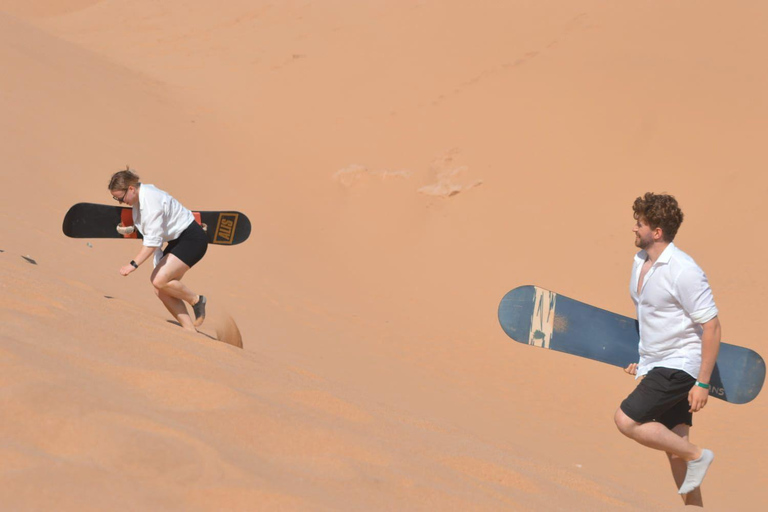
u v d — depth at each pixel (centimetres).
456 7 5509
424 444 572
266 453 429
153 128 3741
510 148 3750
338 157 4034
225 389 490
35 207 2053
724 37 4066
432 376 2053
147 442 371
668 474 1658
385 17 5909
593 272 3008
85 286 955
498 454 649
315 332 2091
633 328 834
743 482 1681
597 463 1627
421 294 2898
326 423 521
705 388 673
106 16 7188
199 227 928
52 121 3070
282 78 5200
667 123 3597
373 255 3225
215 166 3619
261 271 2591
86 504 308
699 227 3103
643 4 4541
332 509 355
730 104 3597
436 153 3844
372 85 4806
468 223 3400
